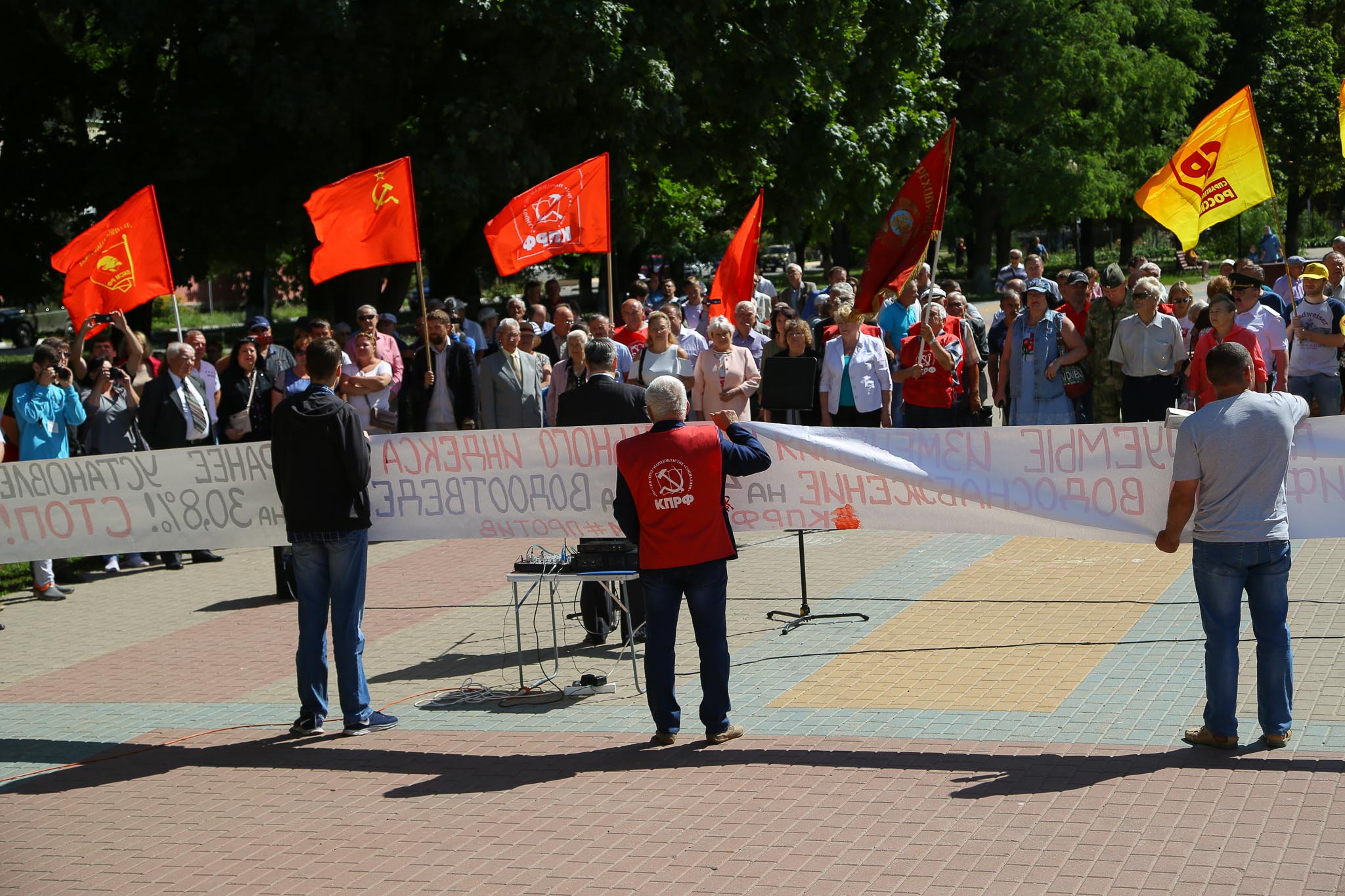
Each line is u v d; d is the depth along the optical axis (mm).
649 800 5684
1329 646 7141
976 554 10266
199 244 21984
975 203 47062
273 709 7590
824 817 5332
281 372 11977
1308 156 51250
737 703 7055
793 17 23688
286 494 6910
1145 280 10828
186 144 20328
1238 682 6449
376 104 20703
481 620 9422
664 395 6352
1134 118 42750
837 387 11367
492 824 5516
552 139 21203
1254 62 50312
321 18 18750
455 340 12141
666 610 6367
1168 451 6941
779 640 8234
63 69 23359
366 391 11539
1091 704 6523
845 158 26234
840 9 24641
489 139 19781
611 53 19875
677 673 7781
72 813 6027
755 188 26594
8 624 10266
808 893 4629
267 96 19453
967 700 6754
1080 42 41906
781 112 24234
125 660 8953
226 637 9383
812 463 7445
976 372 12406
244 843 5496
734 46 22875
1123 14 43031
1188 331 12273
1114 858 4715
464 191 19625
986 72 43531
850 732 6406
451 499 7879
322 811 5824
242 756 6750
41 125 24125
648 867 4957
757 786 5750
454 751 6586
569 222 11125
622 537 7715
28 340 45031
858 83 27641
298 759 6629
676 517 6273
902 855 4891
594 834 5332
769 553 10945
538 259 11156
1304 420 6695
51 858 5469
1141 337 10867
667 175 25844
